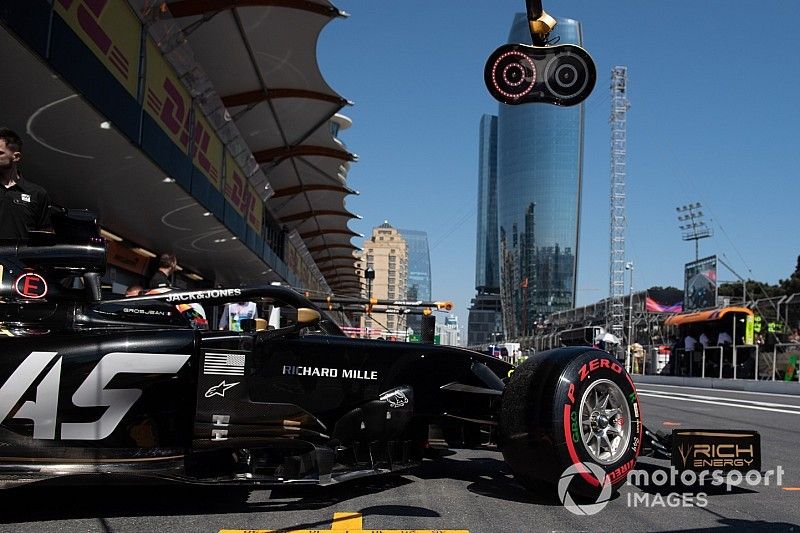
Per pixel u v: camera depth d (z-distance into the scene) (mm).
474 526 3344
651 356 30922
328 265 37500
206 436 3531
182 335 3553
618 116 57969
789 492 4316
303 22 10586
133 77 6777
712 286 31828
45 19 4910
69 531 3082
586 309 42562
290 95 13594
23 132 6645
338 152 17234
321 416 3973
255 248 14711
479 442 4582
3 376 3174
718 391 18578
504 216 139375
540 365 3842
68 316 3512
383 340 4203
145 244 13477
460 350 4410
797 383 17641
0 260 3396
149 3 6770
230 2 9820
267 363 3777
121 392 3355
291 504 3709
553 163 136000
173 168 8359
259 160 17250
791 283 52812
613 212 56875
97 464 3293
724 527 3422
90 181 8609
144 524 3240
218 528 3205
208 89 9227
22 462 3201
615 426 3926
